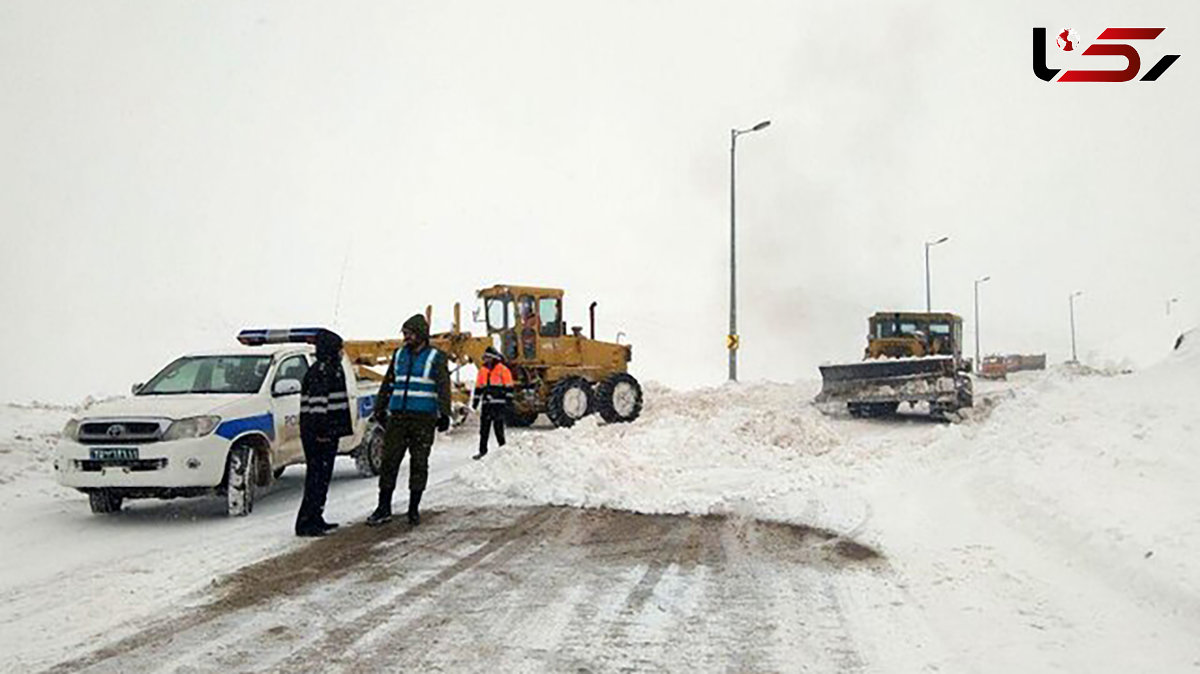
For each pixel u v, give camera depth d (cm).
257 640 492
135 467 836
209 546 741
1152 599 511
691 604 560
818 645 479
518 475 1060
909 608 544
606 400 2044
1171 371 1019
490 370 1396
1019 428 999
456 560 684
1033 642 471
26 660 460
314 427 790
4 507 936
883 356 2719
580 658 462
